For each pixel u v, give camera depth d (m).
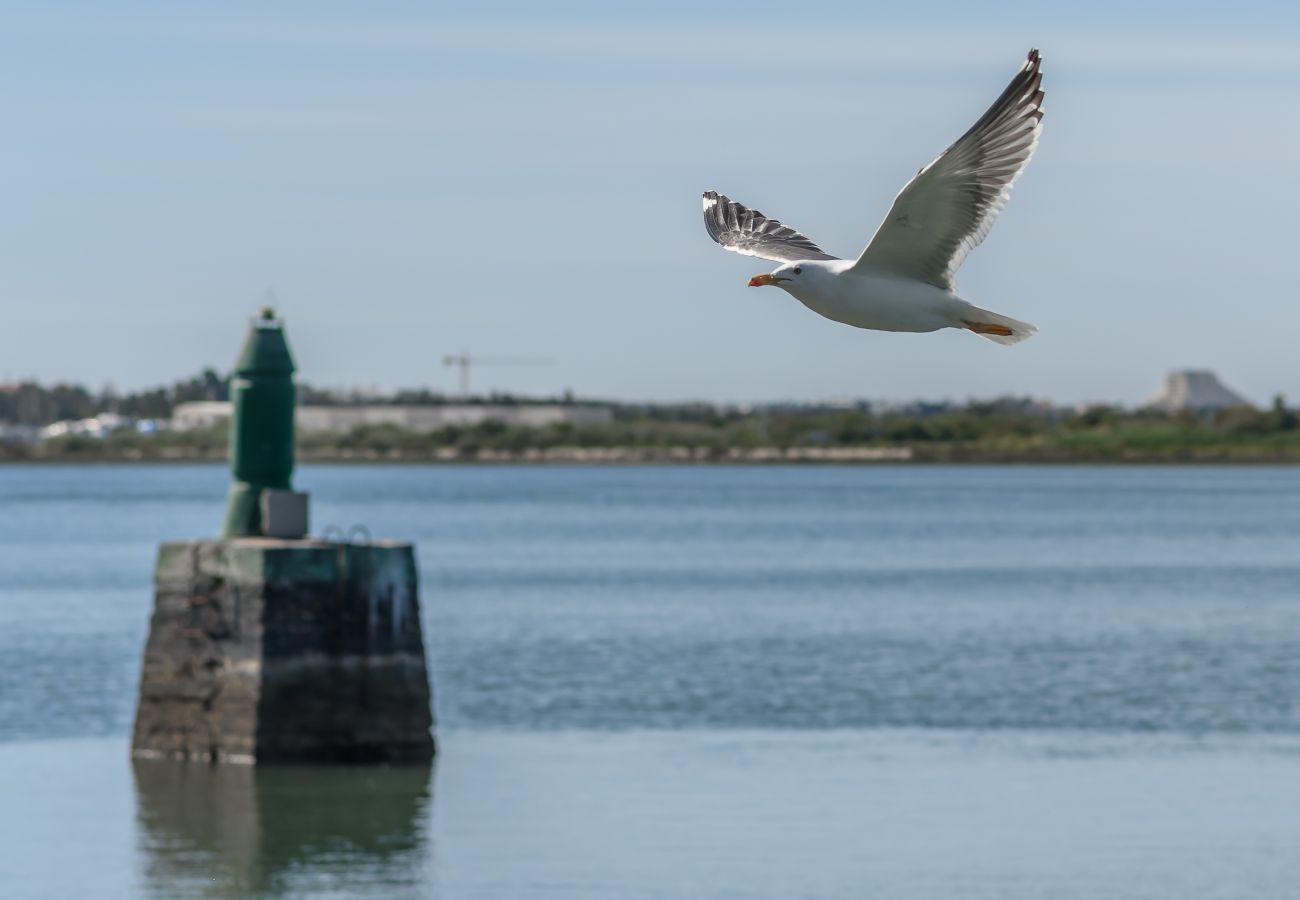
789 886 28.11
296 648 33.94
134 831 31.22
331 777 34.19
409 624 34.88
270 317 34.94
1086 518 161.38
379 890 27.91
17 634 61.28
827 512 171.38
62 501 185.25
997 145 14.23
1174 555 113.31
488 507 178.25
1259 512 174.50
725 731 42.47
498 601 77.06
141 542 117.31
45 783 34.72
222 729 34.25
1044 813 33.09
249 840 30.56
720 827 31.89
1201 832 31.62
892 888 28.12
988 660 56.66
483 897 27.64
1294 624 69.06
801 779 36.19
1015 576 94.31
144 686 34.88
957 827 31.92
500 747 39.84
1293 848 30.36
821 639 62.66
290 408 34.94
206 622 34.34
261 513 34.94
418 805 32.97
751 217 17.20
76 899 27.64
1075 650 59.81
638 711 45.72
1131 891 27.98
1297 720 44.50
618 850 30.14
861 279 14.96
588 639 62.12
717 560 105.19
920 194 14.46
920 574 95.12
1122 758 38.88
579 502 191.62
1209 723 44.06
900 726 43.44
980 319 14.87
